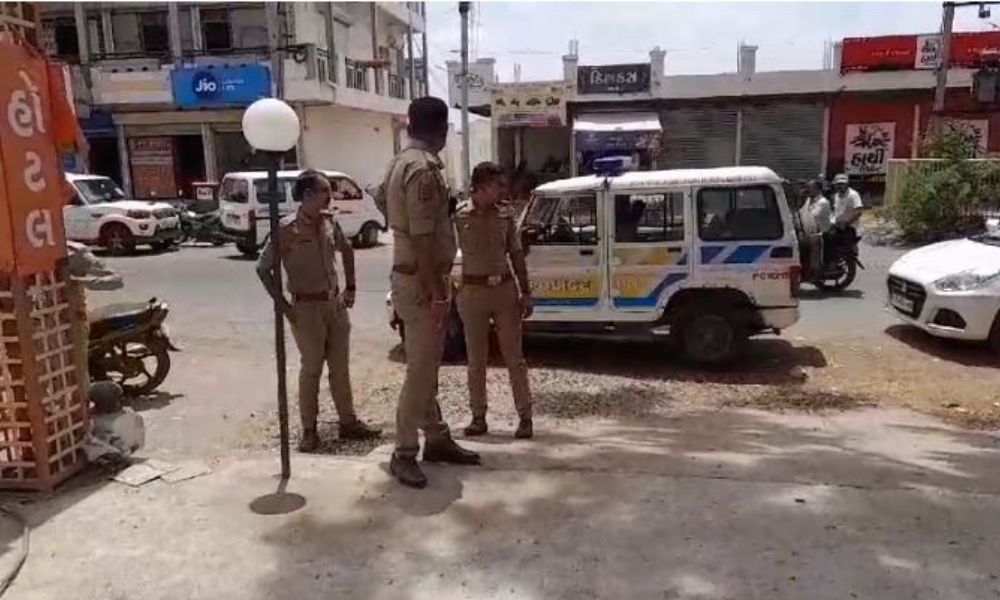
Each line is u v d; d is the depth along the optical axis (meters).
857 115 24.97
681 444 5.16
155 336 7.09
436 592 3.17
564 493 4.11
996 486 4.22
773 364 7.87
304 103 24.92
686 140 26.25
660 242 7.62
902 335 8.91
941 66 20.05
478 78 26.39
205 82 24.11
